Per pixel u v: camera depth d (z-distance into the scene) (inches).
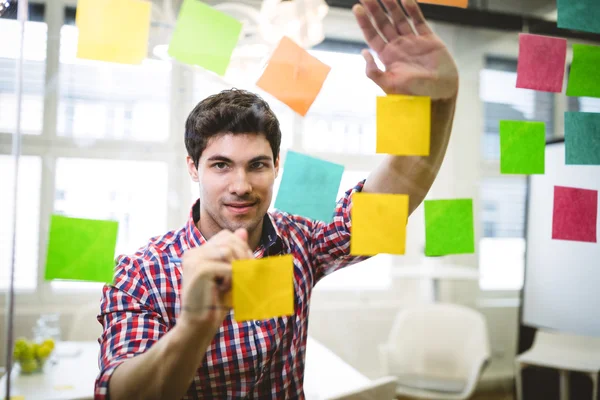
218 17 24.3
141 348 24.8
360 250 25.4
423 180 28.4
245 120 25.8
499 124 28.4
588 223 31.2
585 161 30.3
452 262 78.4
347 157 32.3
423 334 81.0
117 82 29.4
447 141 28.5
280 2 27.0
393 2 27.0
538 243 56.3
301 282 31.6
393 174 28.1
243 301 21.8
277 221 33.1
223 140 26.1
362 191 29.6
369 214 25.5
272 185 27.4
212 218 28.2
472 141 54.2
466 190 56.7
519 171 28.5
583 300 50.6
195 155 27.5
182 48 24.2
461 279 78.1
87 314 49.9
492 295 78.0
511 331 79.5
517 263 60.0
